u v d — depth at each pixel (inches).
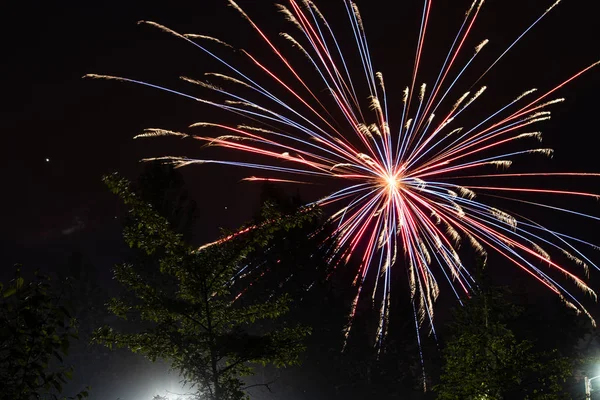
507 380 905.5
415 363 2032.5
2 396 285.7
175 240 632.4
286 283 1793.8
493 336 1035.3
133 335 621.6
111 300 646.5
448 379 935.0
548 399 910.4
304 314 1796.3
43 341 299.6
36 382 301.1
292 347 642.2
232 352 625.3
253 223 647.8
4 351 296.0
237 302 1782.7
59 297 323.0
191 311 626.2
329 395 1811.0
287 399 1800.0
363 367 1904.5
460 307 1434.5
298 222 652.1
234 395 602.2
